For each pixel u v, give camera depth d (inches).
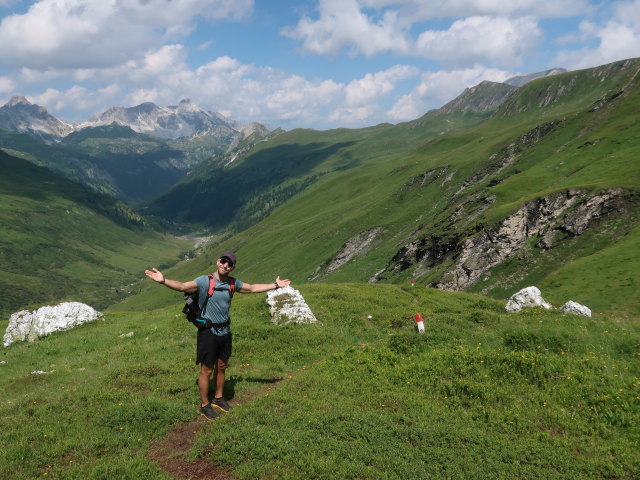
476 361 459.5
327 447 301.6
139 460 306.7
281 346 681.6
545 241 4035.4
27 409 417.1
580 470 277.3
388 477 270.2
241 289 387.2
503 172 7377.0
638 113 6432.1
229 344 381.1
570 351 507.2
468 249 4628.4
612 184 4003.4
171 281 342.0
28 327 1108.5
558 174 5689.0
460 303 1307.8
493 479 267.7
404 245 6550.2
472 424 340.8
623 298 2488.9
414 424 338.3
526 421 342.0
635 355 484.1
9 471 296.8
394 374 454.6
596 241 3671.3
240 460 296.5
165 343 775.1
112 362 658.2
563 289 2935.5
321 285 1545.3
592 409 358.9
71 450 327.0
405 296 1362.0
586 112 7568.9
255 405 384.8
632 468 274.4
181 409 389.7
